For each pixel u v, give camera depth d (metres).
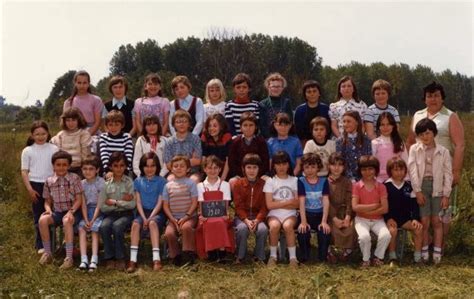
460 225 7.18
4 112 12.36
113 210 6.54
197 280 5.82
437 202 6.64
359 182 6.70
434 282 5.81
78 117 7.16
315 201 6.70
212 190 6.64
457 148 6.75
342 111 7.43
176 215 6.63
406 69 54.44
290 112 7.70
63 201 6.59
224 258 6.53
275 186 6.70
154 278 5.91
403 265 6.48
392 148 6.95
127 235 7.72
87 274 6.06
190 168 6.97
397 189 6.68
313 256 6.96
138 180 6.77
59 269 6.20
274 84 7.64
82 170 6.84
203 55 40.53
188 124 7.11
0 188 9.64
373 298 5.28
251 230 6.44
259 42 42.75
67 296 5.32
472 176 8.51
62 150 7.04
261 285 5.64
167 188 6.64
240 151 7.03
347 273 6.07
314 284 5.53
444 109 6.93
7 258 6.54
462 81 51.81
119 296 5.36
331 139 7.23
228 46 39.53
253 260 6.55
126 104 7.88
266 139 7.64
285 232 6.46
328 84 49.03
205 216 6.57
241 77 7.63
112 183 6.63
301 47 43.09
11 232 7.63
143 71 45.44
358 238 6.43
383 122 6.95
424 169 6.62
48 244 6.52
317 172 6.82
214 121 7.16
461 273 6.10
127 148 7.18
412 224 6.55
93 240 6.40
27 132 12.11
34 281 5.78
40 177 6.93
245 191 6.70
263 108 7.70
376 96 7.52
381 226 6.52
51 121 14.88
